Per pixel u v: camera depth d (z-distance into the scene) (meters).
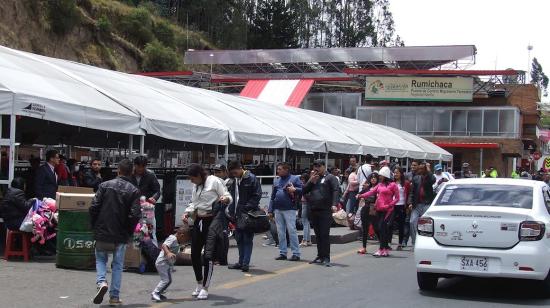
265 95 48.88
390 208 13.42
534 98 53.06
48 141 21.73
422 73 49.66
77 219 9.99
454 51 54.91
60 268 10.05
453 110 50.47
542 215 8.68
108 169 15.88
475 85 49.62
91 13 55.44
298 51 59.19
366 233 13.94
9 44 42.59
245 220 10.73
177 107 16.67
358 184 17.44
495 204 9.03
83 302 7.89
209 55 60.72
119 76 18.14
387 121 51.94
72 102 12.05
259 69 61.59
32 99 11.15
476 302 8.57
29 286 8.64
